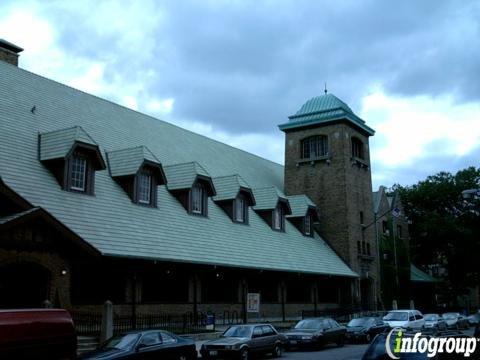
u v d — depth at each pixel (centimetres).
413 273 6088
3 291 2089
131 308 2639
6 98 2780
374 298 4859
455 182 6644
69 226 2331
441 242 6506
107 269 2522
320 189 4825
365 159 5134
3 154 2408
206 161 4119
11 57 3197
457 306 6662
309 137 4984
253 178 4612
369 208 5034
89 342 2116
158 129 3950
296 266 3784
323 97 5100
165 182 3091
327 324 2736
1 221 1945
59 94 3238
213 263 2983
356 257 4662
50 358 1522
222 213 3619
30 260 2064
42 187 2430
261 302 3650
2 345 1410
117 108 3694
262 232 3850
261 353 2200
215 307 3212
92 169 2698
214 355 2088
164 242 2802
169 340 1748
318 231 4759
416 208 6831
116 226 2606
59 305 2156
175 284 2953
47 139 2656
